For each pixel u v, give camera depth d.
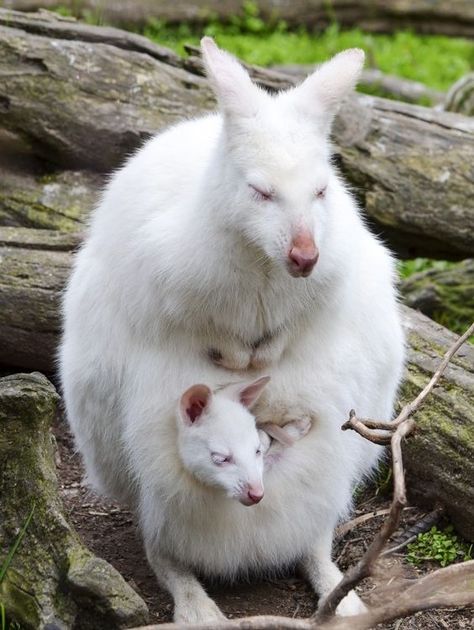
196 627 8.59
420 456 12.08
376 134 15.44
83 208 15.48
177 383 10.66
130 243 10.58
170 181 10.64
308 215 9.66
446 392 12.23
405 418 9.45
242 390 10.41
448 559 11.64
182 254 10.07
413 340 13.01
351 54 10.41
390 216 15.27
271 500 10.70
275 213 9.66
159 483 10.65
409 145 15.37
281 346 10.65
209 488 10.52
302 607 10.92
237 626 8.62
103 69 15.62
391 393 11.73
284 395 10.80
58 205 15.54
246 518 10.70
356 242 10.62
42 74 15.47
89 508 12.55
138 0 24.80
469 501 11.72
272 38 25.72
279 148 9.75
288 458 10.77
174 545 10.86
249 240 9.87
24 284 13.83
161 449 10.63
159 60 16.17
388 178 15.22
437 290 16.06
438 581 8.68
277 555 11.02
